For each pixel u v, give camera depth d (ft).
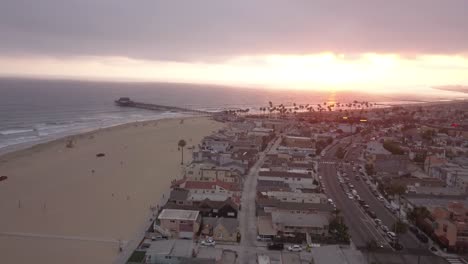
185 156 634.02
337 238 310.86
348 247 301.22
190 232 316.40
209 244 302.25
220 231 314.35
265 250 296.10
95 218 358.23
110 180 485.15
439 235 307.99
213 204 365.61
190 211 339.77
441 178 504.02
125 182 476.95
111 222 349.61
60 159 596.70
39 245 301.84
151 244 281.74
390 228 341.82
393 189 406.82
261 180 463.83
